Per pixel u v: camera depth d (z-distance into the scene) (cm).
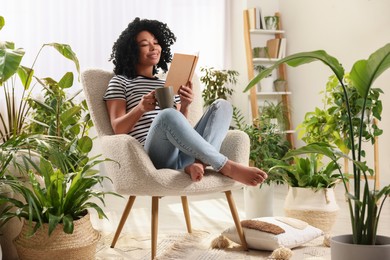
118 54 275
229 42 505
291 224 250
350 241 180
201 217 336
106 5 450
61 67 437
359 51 455
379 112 351
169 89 234
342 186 445
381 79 433
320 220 275
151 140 238
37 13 430
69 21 439
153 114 265
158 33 287
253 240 245
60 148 239
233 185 241
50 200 213
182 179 227
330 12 481
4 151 208
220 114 244
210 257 236
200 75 487
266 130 342
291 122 525
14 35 423
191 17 483
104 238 274
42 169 214
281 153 353
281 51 513
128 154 224
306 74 507
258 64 515
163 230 297
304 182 282
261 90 502
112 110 254
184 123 232
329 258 232
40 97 413
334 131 346
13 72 238
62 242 208
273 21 515
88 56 445
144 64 278
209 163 232
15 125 322
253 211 309
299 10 515
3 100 413
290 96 530
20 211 211
